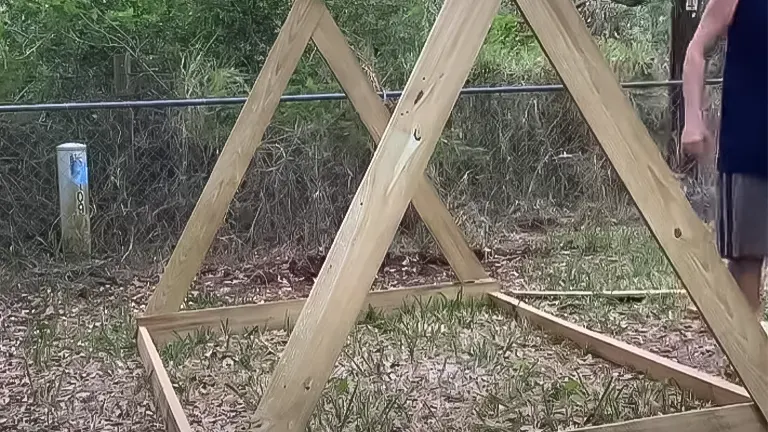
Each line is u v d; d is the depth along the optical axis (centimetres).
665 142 630
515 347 356
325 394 293
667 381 302
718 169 278
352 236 190
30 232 565
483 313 410
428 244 568
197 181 604
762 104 265
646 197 217
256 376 320
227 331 374
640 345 358
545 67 691
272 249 589
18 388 318
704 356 341
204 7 684
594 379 313
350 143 612
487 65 693
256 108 363
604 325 387
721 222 278
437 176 640
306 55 647
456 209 631
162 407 282
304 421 189
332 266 190
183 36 682
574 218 643
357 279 190
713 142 282
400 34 698
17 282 486
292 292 489
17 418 288
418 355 345
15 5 659
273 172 596
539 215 648
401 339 365
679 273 222
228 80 654
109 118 591
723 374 318
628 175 215
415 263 555
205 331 372
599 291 434
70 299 461
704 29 272
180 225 594
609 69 212
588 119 211
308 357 188
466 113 655
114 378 328
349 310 190
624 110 213
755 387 234
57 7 658
